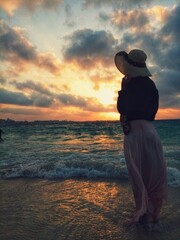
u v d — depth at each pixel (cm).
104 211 313
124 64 280
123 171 498
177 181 434
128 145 274
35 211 318
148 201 270
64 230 262
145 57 280
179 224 271
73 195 382
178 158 664
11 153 948
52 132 3375
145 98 269
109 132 3050
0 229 267
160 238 241
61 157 753
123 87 286
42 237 246
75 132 3238
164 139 1598
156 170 267
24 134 2919
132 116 271
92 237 246
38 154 891
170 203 336
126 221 275
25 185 447
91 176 499
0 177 512
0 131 1762
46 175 511
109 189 410
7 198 374
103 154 806
